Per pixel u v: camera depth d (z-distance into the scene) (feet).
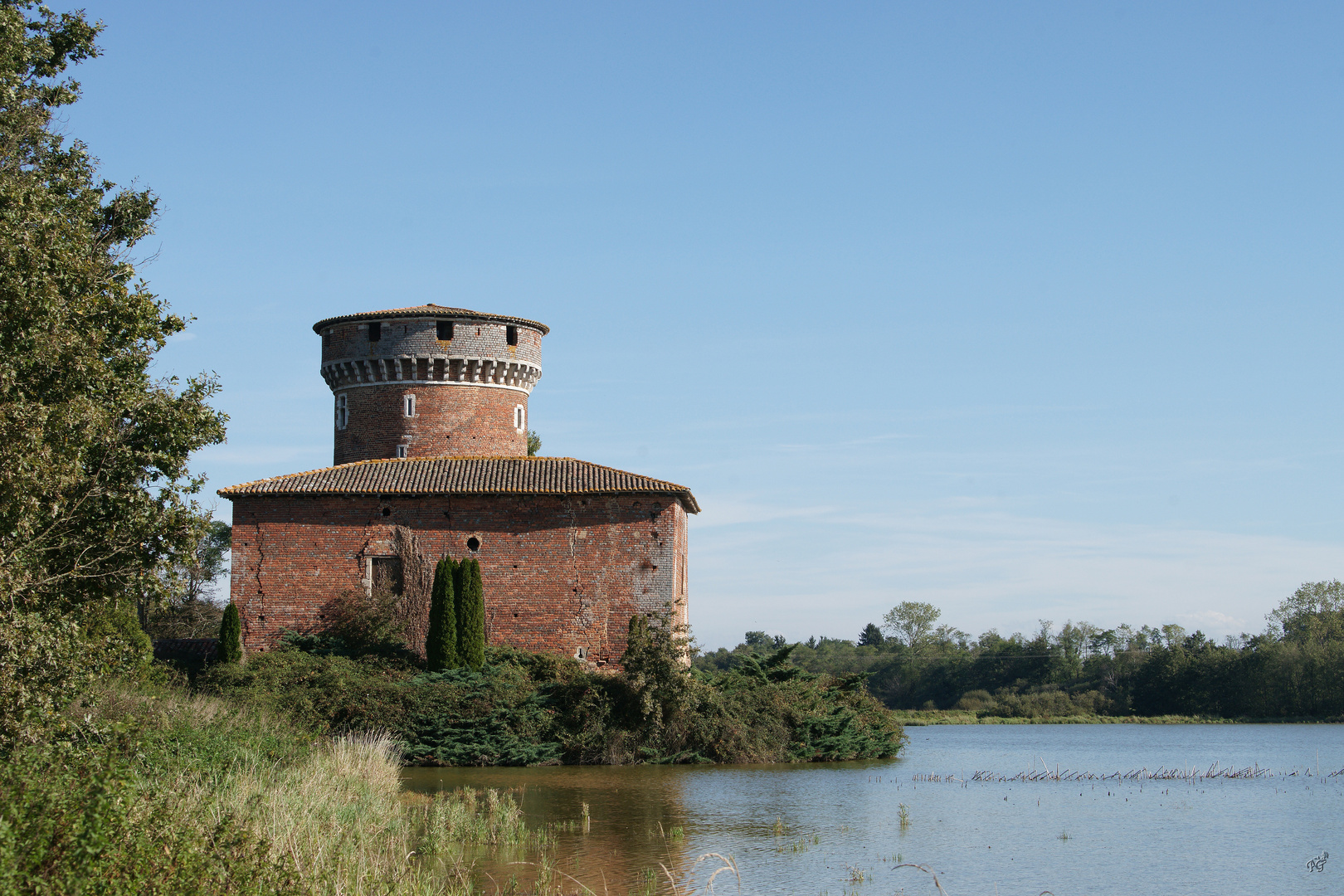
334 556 173.47
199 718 99.60
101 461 86.38
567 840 90.53
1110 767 187.93
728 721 159.74
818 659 592.19
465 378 201.57
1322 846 97.40
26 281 81.92
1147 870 85.87
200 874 51.39
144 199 111.55
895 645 632.38
